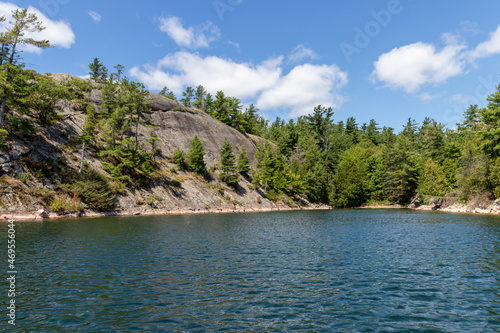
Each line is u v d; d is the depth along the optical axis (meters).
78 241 22.20
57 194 42.59
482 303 10.49
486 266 15.80
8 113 45.69
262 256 18.33
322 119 135.12
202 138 91.75
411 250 20.52
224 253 19.09
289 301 10.62
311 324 8.70
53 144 50.25
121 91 73.25
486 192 58.53
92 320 8.78
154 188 60.22
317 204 96.88
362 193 99.25
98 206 45.97
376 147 156.88
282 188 88.56
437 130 92.31
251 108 147.75
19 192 38.12
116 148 57.50
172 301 10.48
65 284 12.14
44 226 30.25
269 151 95.00
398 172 91.06
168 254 18.44
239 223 39.62
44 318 8.85
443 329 8.43
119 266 15.21
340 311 9.74
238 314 9.40
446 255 18.73
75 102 68.19
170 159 74.56
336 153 125.69
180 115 91.44
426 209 78.25
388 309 9.94
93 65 102.75
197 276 13.70
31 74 45.34
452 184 77.00
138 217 45.19
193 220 42.69
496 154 56.25
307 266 15.88
